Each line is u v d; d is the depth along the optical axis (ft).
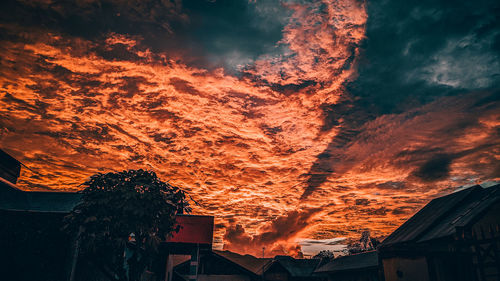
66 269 36.63
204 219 60.13
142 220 34.24
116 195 34.14
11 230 36.94
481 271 35.47
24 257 36.45
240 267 88.28
